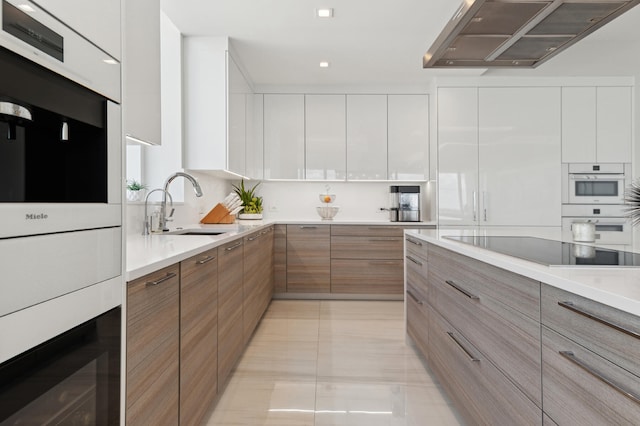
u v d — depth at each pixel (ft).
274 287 15.58
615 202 15.60
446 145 15.61
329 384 8.25
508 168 15.60
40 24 2.65
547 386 3.71
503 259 4.62
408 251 10.22
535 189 15.58
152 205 9.18
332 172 16.48
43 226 2.69
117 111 3.64
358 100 16.48
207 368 6.47
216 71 11.91
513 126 15.61
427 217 17.21
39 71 2.68
